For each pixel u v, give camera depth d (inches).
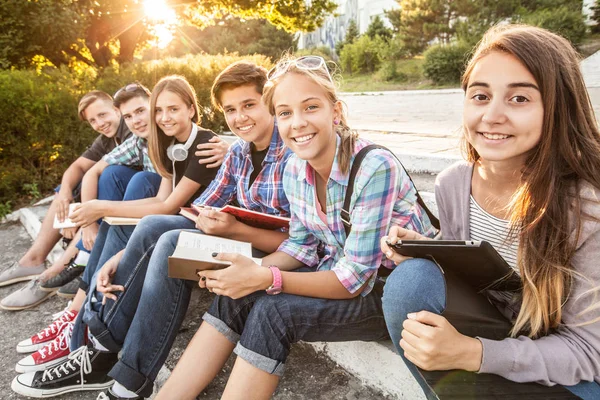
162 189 97.9
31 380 76.5
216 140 92.8
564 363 40.9
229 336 62.2
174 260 56.7
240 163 82.7
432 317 43.6
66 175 128.1
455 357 42.8
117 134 129.6
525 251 45.3
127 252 76.3
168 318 68.4
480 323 46.8
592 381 42.0
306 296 58.5
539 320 44.0
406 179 61.4
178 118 92.2
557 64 42.1
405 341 45.3
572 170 44.1
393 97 485.4
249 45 1261.1
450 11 775.7
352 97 530.9
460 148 56.4
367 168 57.7
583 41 611.2
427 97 448.8
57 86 199.2
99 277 76.6
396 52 849.5
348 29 1048.8
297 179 65.7
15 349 94.3
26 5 359.9
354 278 58.0
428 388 48.3
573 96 42.7
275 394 71.9
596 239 41.9
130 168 115.0
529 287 45.2
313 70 57.4
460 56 633.6
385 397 69.2
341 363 75.9
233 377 56.7
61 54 424.8
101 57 499.5
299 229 69.7
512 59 42.5
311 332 59.0
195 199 93.8
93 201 89.2
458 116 247.4
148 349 67.9
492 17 703.7
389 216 58.2
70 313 92.9
